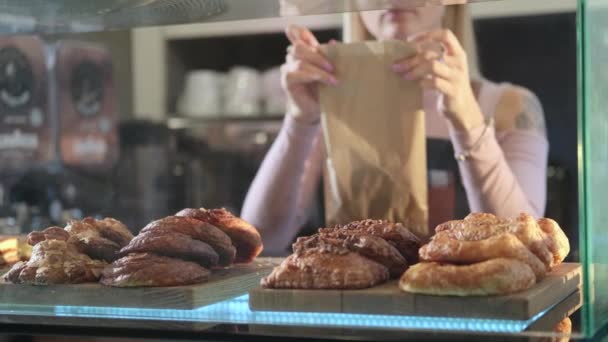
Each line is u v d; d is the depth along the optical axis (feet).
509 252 4.09
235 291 4.74
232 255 5.05
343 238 4.52
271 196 8.27
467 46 8.79
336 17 11.85
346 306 4.14
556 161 11.93
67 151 11.68
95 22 5.81
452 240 4.16
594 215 4.02
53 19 5.68
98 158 12.39
